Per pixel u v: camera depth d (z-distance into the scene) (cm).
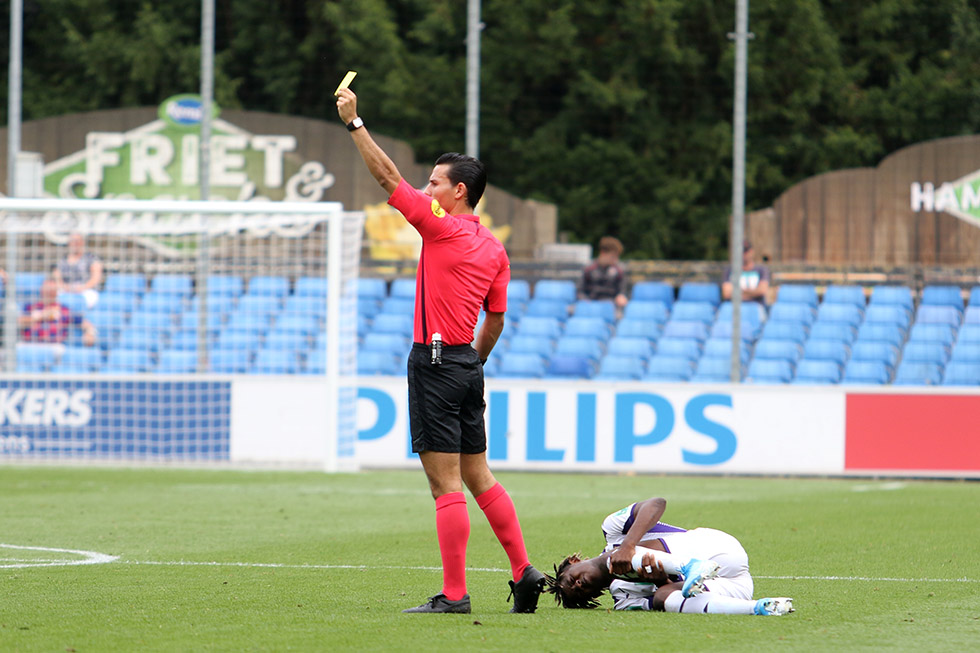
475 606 2052
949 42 8481
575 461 5000
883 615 1955
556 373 5869
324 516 3475
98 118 6956
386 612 1959
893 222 6444
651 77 9088
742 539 3044
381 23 9050
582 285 6431
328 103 9400
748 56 8562
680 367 5828
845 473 4906
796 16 8450
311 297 5878
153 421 5038
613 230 9031
